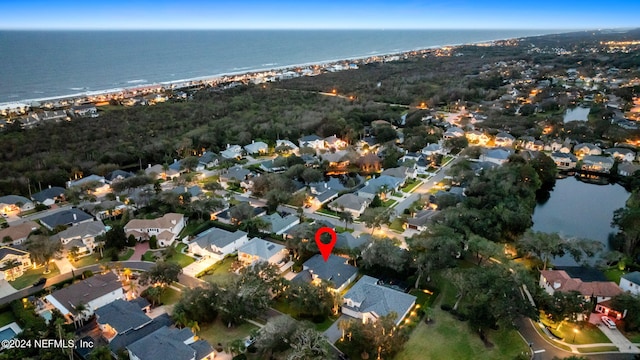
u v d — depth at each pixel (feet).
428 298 237.04
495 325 209.56
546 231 347.36
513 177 387.34
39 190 417.90
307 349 180.14
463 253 282.97
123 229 310.65
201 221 345.72
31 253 270.67
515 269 240.73
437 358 195.52
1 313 232.32
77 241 300.61
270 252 280.72
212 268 276.62
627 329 212.23
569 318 210.79
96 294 233.55
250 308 217.97
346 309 228.43
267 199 366.63
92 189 411.54
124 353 191.72
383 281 254.68
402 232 322.55
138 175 428.15
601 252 293.23
